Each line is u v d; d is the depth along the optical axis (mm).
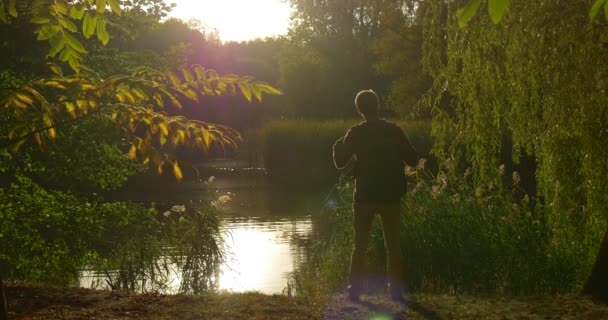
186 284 10000
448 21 9656
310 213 19719
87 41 15039
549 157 8609
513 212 9828
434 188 10227
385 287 8148
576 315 5867
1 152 11539
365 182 6434
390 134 6457
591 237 8578
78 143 13227
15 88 4277
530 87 8766
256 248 13508
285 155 34688
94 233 12883
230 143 4352
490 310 6125
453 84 9820
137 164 14766
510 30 8781
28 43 13383
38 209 12219
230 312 6199
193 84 4258
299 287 9406
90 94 4223
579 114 8141
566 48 8203
